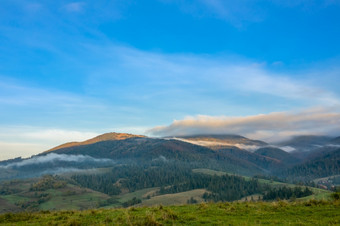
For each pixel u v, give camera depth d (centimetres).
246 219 1872
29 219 2178
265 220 1820
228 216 1997
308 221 1764
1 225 1933
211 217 1956
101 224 1741
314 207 2248
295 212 2083
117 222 1789
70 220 1866
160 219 1853
